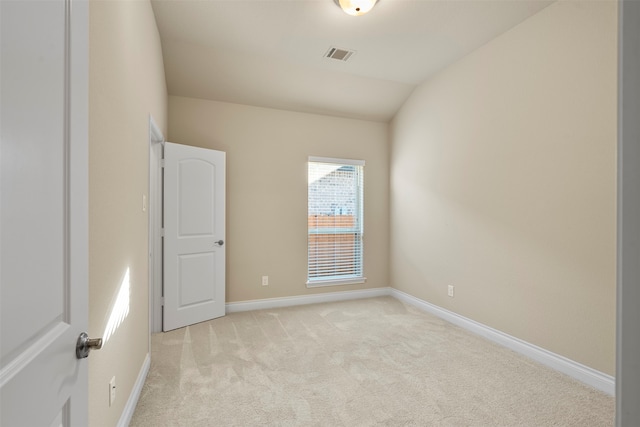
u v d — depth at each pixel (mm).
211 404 1904
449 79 3377
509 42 2725
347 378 2209
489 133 2908
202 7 2518
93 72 1203
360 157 4324
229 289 3689
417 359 2496
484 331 2936
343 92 3807
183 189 3223
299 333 3035
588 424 1736
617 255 397
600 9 2094
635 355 385
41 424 618
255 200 3809
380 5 2480
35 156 607
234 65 3277
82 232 820
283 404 1907
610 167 2047
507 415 1812
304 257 4035
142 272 2176
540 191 2465
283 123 3951
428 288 3684
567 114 2283
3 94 511
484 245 2953
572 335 2246
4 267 514
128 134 1760
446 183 3416
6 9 521
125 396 1712
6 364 520
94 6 1209
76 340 782
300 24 2719
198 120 3586
